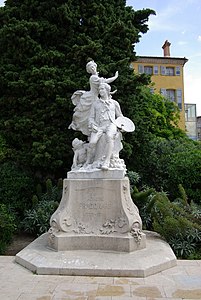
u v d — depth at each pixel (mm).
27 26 11195
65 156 10992
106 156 6715
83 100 7438
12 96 11336
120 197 6473
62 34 11820
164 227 7438
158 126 17938
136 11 13203
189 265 5969
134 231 6234
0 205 9664
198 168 11781
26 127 10984
